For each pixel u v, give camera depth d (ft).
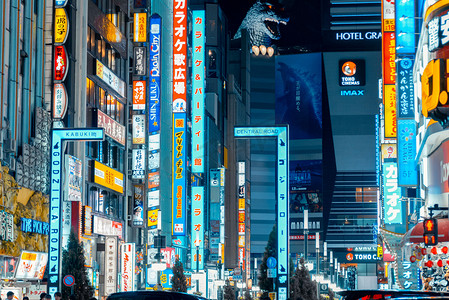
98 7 260.62
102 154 260.21
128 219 292.40
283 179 159.12
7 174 166.91
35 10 204.44
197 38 430.20
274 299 173.58
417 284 241.96
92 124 246.06
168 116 376.07
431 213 162.30
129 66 302.45
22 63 192.44
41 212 195.11
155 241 294.66
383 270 371.35
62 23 213.25
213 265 466.29
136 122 289.53
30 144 193.77
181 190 358.64
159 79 298.15
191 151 424.05
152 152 299.99
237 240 558.97
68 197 210.38
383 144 344.90
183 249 395.96
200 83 427.74
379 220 437.99
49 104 211.61
